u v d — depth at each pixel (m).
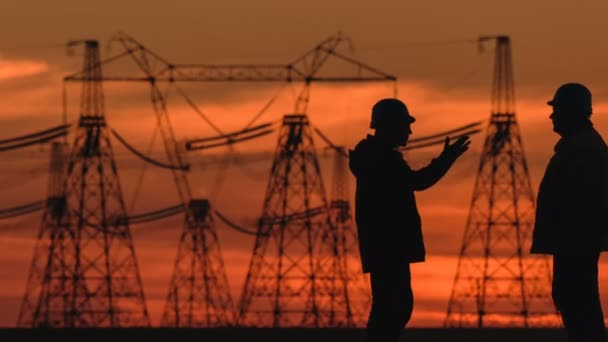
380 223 26.38
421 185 26.33
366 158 26.62
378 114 26.83
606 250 27.16
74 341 37.34
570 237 26.98
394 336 26.42
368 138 26.94
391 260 26.31
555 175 27.22
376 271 26.45
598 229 26.98
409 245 26.38
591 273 27.23
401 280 26.42
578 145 27.16
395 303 26.33
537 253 27.47
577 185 26.97
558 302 27.44
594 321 27.19
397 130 26.77
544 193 27.42
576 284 27.19
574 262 27.11
